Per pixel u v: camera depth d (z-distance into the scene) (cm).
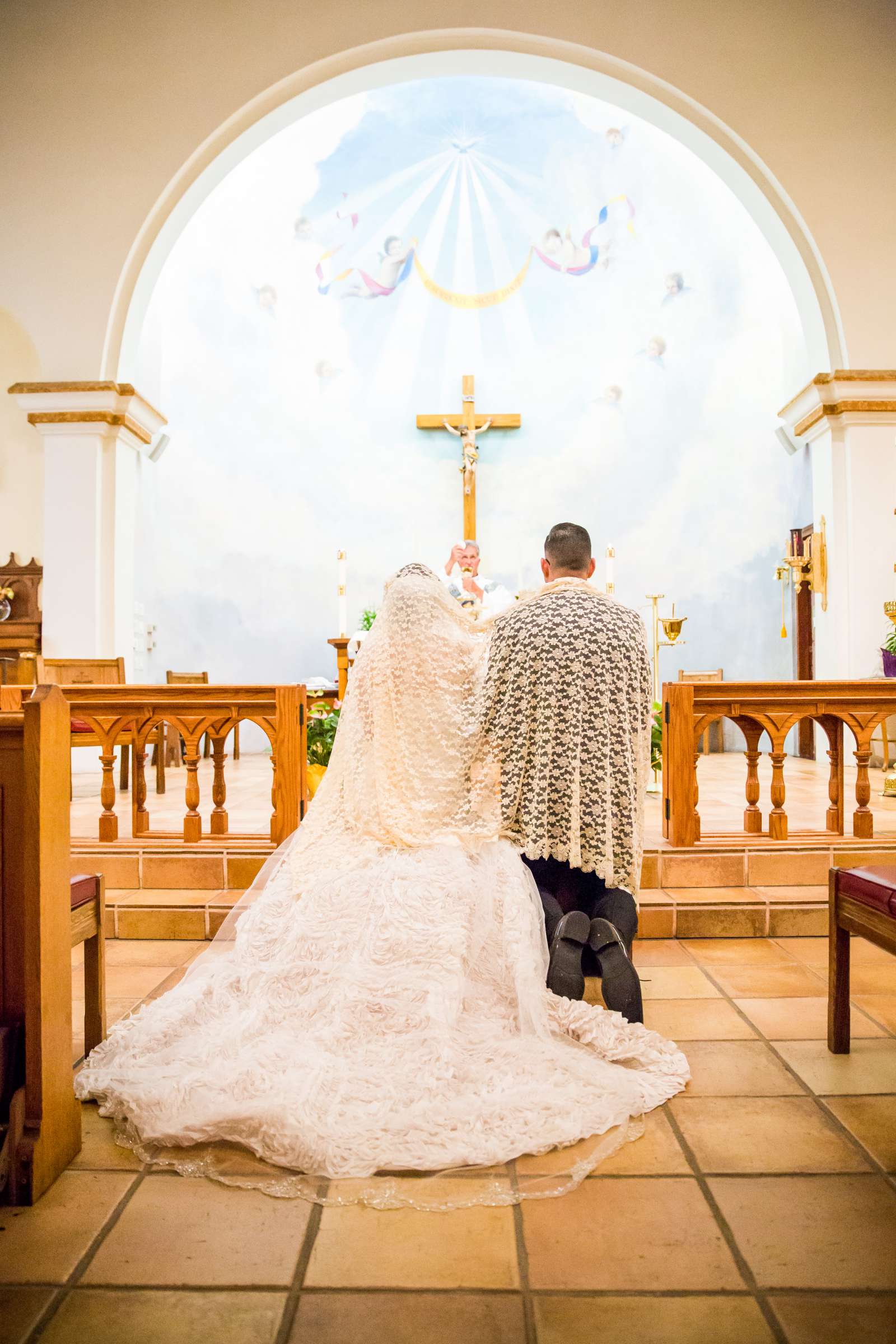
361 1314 134
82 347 709
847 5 688
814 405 749
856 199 705
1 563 795
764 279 947
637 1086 198
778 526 955
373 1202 162
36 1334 130
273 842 356
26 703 174
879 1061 225
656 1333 129
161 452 938
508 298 976
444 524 970
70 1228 156
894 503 726
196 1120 180
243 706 356
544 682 243
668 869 353
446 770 249
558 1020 212
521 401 976
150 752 797
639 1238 152
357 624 963
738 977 291
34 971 169
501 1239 152
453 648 261
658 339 966
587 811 238
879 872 219
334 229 962
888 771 641
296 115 714
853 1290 138
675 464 965
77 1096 203
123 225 701
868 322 713
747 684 358
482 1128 180
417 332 978
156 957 315
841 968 228
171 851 354
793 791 578
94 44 694
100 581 723
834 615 747
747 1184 169
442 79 920
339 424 974
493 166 954
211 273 956
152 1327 131
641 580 962
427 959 216
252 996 218
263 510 967
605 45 685
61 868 180
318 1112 182
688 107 702
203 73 691
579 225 963
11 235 704
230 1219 159
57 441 717
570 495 969
